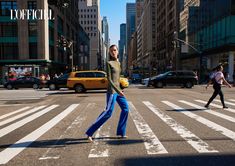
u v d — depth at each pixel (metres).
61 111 13.37
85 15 151.75
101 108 14.30
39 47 54.69
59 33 66.81
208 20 51.72
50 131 8.52
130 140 7.17
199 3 57.19
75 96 22.28
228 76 43.38
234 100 17.45
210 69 51.66
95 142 7.03
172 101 17.09
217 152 6.07
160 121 9.96
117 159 5.68
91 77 25.98
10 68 50.41
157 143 6.85
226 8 43.41
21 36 54.56
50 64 56.91
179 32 75.94
